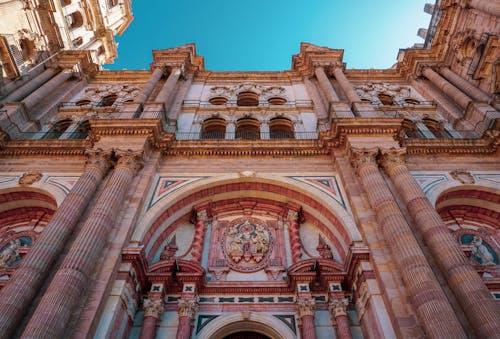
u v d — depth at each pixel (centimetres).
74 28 3525
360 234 1379
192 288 1375
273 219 1764
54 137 2197
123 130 1770
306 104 2406
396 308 1064
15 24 2583
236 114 2355
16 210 1761
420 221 1290
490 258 1554
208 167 1792
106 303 1141
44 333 935
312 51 2856
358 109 2047
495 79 2145
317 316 1341
